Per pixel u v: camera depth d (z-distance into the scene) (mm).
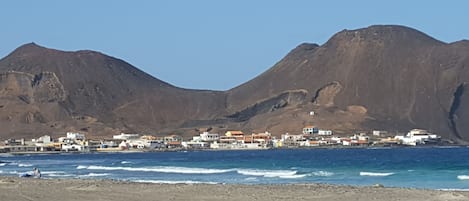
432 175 71688
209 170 87312
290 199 34562
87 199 33781
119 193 37438
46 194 36312
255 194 37188
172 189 40188
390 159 138750
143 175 76000
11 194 36062
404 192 38125
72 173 83625
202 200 33969
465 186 54656
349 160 136875
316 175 73688
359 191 38875
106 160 156375
